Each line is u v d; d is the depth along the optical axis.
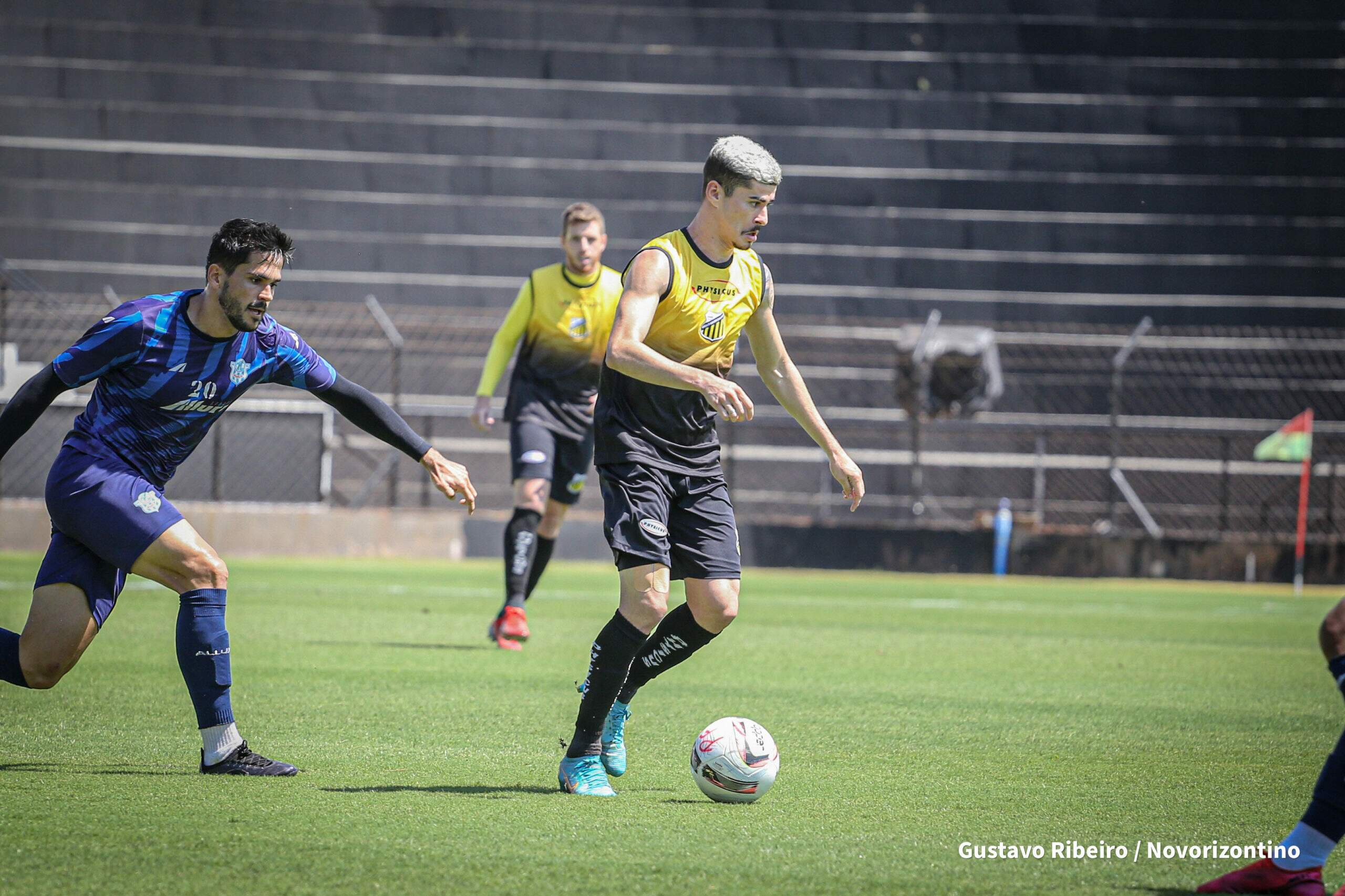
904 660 15.52
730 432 36.25
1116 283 43.31
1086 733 10.52
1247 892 5.70
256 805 7.07
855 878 5.96
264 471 33.00
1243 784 8.49
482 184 45.22
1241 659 16.41
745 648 16.39
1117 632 19.84
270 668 13.05
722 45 48.75
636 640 7.57
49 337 37.56
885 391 40.56
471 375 39.56
